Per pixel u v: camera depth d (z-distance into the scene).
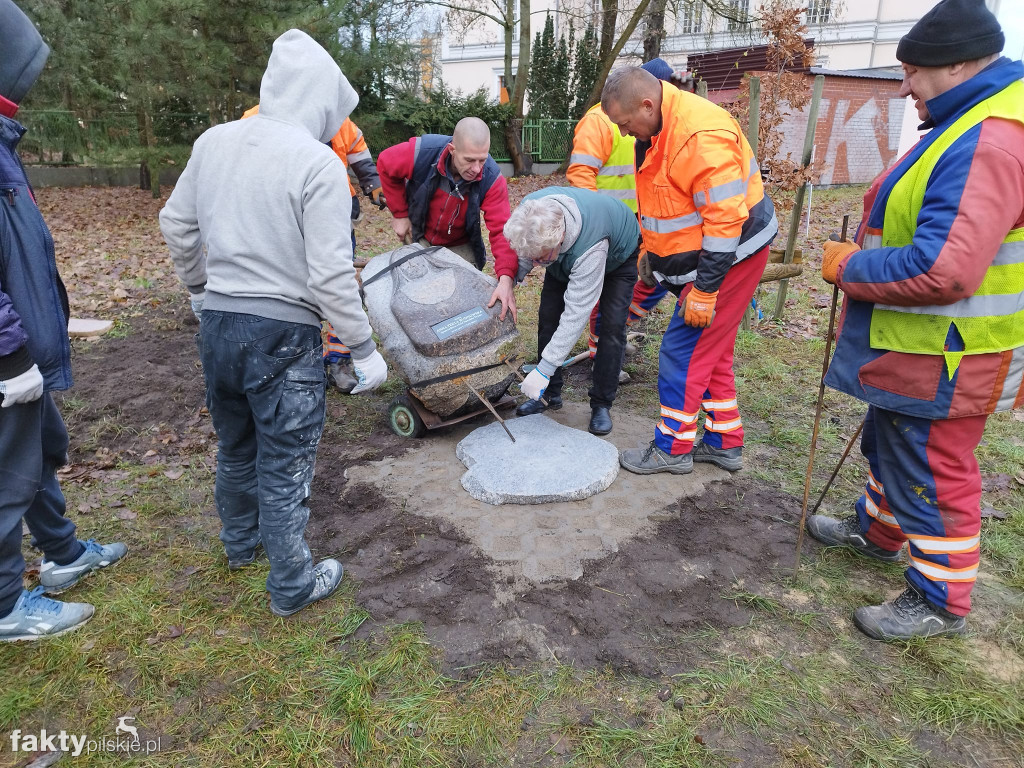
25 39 2.03
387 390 4.48
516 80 19.52
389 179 3.83
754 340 5.35
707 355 3.19
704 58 13.61
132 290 6.64
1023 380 2.13
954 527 2.26
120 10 10.89
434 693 2.18
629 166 4.42
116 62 11.00
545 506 3.12
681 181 2.80
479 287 3.61
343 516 3.09
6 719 2.08
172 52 9.88
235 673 2.26
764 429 4.01
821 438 3.87
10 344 1.94
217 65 10.22
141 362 4.85
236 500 2.61
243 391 2.24
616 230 3.31
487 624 2.45
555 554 2.80
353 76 13.01
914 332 2.13
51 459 2.49
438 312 3.45
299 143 2.07
